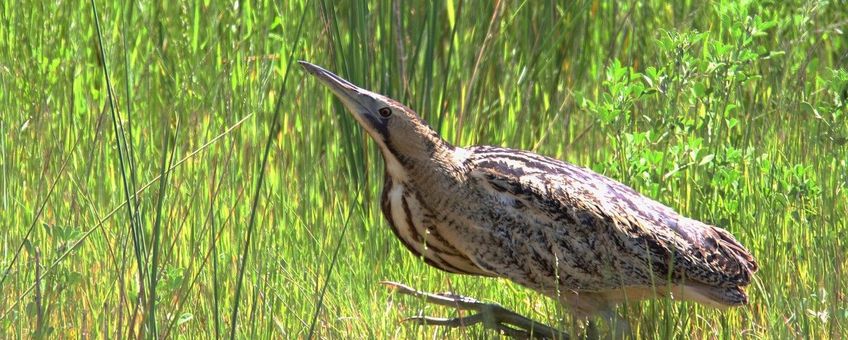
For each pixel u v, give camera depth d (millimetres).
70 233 7809
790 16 11750
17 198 9617
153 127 11445
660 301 8547
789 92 11508
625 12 12961
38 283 7195
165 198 9617
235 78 11164
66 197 9930
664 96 9586
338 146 10828
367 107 8281
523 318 8562
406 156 8258
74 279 7715
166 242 9055
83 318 8008
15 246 9086
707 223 9227
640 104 11414
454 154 8367
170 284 7543
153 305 7215
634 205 8289
